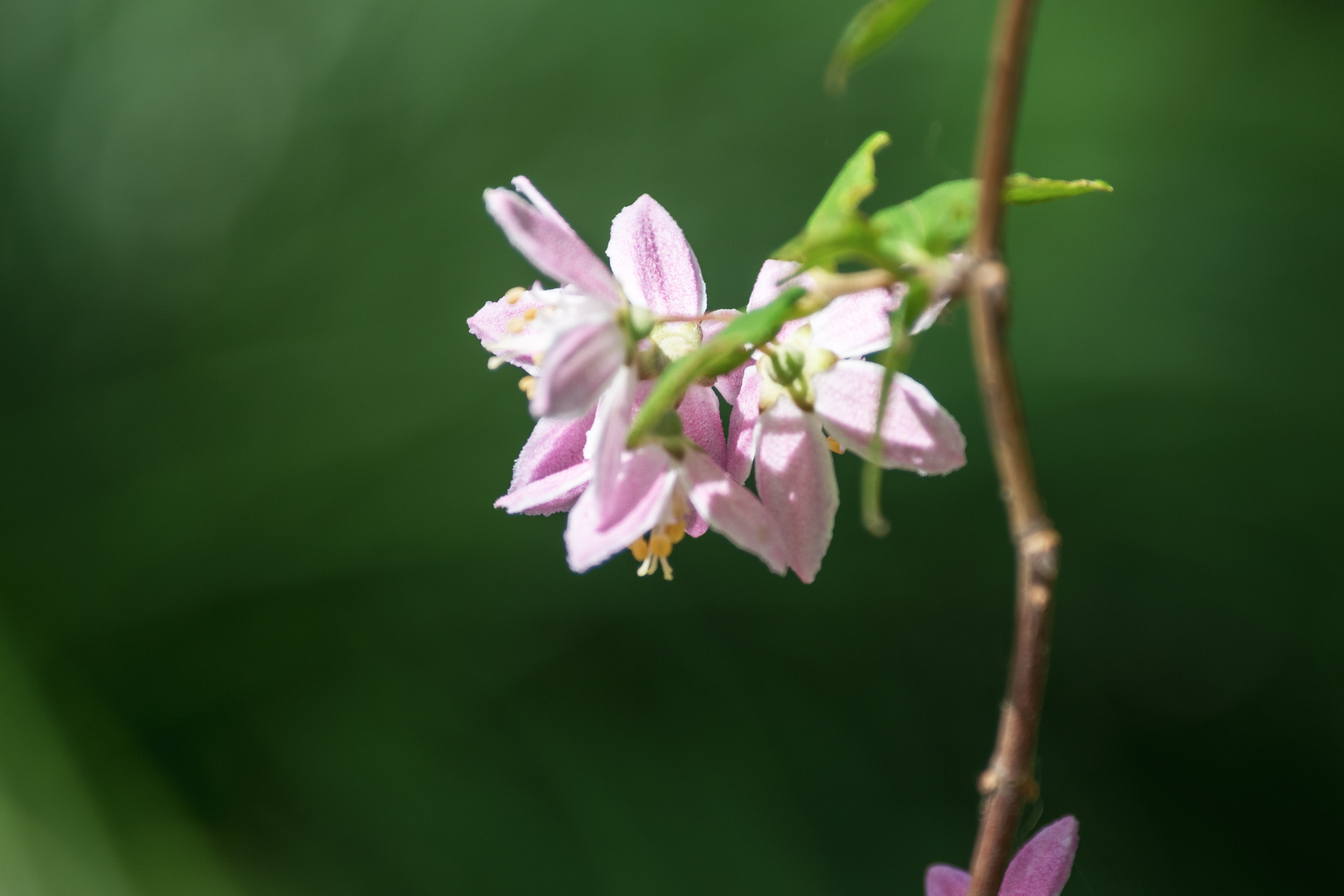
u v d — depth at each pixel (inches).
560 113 25.1
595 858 20.0
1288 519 22.1
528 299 12.9
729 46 25.4
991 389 11.7
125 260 25.0
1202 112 24.9
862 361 12.8
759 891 20.0
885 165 24.5
